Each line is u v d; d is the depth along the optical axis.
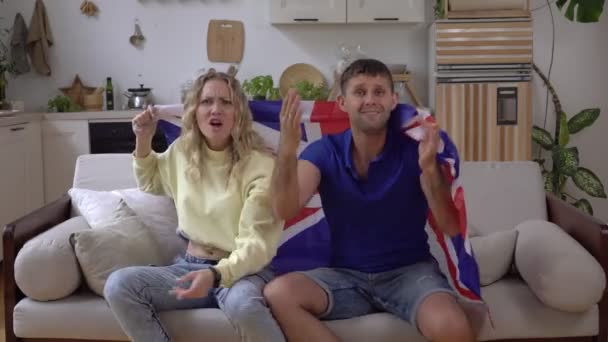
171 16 4.79
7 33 4.74
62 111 4.53
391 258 2.01
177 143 2.23
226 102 2.09
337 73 4.57
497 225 2.50
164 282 1.93
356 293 1.99
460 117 4.13
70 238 2.06
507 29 4.06
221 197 2.06
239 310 1.83
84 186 2.59
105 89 4.80
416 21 4.46
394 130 2.01
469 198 2.54
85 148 4.40
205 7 4.78
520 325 1.98
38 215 2.24
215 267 1.87
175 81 4.83
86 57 4.80
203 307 2.00
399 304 1.93
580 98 4.66
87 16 4.78
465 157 4.14
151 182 2.27
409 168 1.97
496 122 4.12
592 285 1.91
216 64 4.82
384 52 4.77
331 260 2.05
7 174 3.85
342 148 2.01
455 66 4.11
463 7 4.07
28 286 1.99
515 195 2.54
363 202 1.96
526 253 2.13
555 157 4.27
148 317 1.87
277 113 2.35
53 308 2.00
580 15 4.00
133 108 4.63
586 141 4.68
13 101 4.49
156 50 4.81
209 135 2.09
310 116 2.35
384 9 4.45
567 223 2.34
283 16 4.47
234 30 4.78
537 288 1.98
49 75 4.81
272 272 2.07
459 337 1.76
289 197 1.85
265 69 4.81
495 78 4.10
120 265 2.07
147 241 2.20
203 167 2.13
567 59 4.63
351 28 4.77
